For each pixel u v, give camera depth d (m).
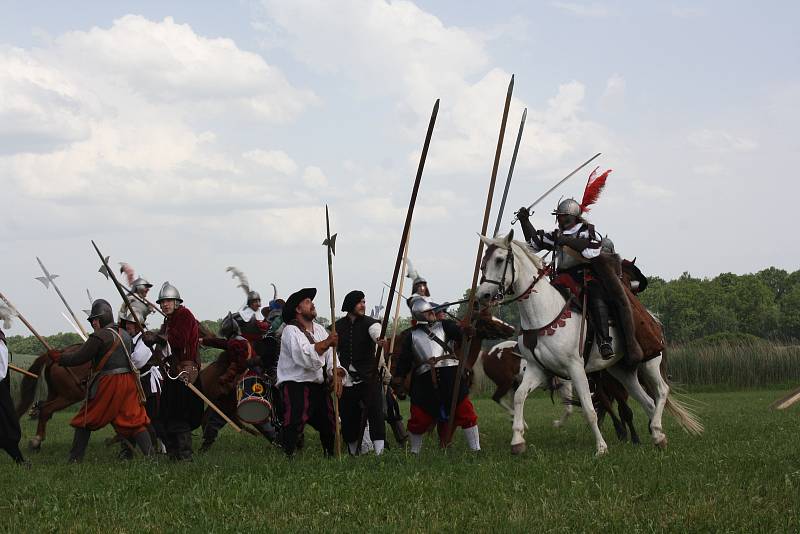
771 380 33.19
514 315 59.16
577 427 16.09
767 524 6.38
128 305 10.93
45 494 8.12
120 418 10.63
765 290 127.62
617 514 6.75
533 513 6.89
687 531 6.29
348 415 10.65
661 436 11.32
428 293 13.62
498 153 10.70
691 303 125.81
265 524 6.69
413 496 7.64
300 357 9.98
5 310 10.76
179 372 10.71
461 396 10.90
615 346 10.96
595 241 10.77
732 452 10.10
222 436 15.18
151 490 8.10
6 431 10.54
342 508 7.23
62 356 10.48
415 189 10.42
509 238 10.41
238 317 13.34
